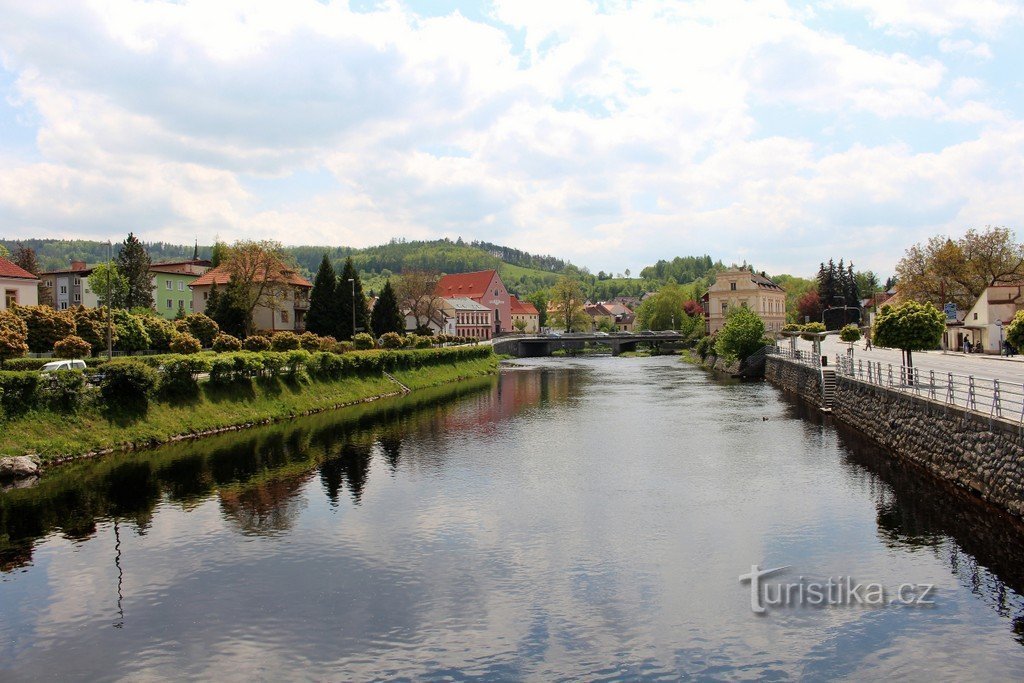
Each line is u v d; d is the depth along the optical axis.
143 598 19.52
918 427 33.12
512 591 19.67
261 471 34.53
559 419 52.53
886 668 15.12
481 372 101.19
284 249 91.62
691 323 158.62
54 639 17.23
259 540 24.22
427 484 31.92
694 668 15.34
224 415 48.25
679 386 78.12
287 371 59.41
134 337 67.06
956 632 16.61
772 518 25.69
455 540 24.06
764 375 89.75
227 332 86.50
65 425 37.47
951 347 84.06
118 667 15.87
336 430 47.44
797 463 34.88
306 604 18.98
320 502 28.92
